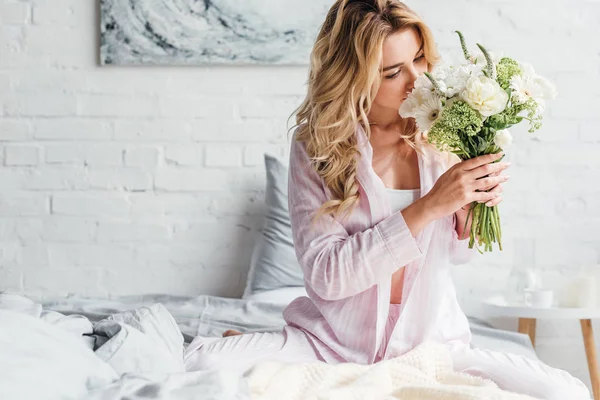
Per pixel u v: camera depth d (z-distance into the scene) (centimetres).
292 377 140
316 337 173
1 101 317
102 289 319
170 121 317
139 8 313
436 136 153
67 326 151
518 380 154
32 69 317
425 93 156
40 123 318
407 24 167
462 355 164
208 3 312
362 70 166
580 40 311
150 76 317
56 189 318
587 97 311
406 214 160
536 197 310
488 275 310
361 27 166
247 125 317
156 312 167
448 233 174
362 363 168
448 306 178
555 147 310
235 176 318
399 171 178
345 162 170
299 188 176
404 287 170
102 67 317
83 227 318
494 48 311
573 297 265
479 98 147
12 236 319
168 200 318
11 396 105
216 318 250
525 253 277
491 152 158
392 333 168
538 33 311
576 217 311
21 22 317
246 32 312
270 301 279
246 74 316
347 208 171
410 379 147
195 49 313
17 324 119
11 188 318
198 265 319
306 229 171
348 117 170
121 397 116
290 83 316
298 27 312
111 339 143
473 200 157
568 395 149
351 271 161
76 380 119
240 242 318
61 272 319
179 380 122
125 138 317
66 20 317
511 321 308
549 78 311
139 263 319
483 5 311
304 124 181
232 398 118
